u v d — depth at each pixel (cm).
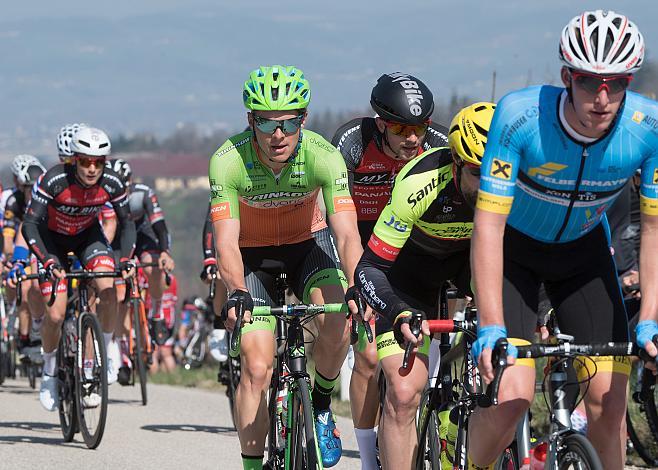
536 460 911
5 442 1831
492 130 899
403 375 1009
